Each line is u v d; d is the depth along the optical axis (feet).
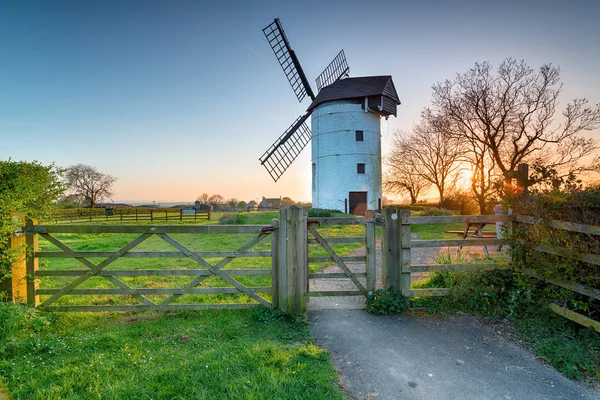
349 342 13.92
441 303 17.76
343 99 86.17
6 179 15.34
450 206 113.50
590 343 12.67
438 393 10.44
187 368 11.12
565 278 14.49
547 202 15.46
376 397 10.23
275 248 17.38
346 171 85.97
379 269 27.89
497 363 12.21
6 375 10.87
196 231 17.28
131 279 25.29
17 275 16.63
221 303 18.34
